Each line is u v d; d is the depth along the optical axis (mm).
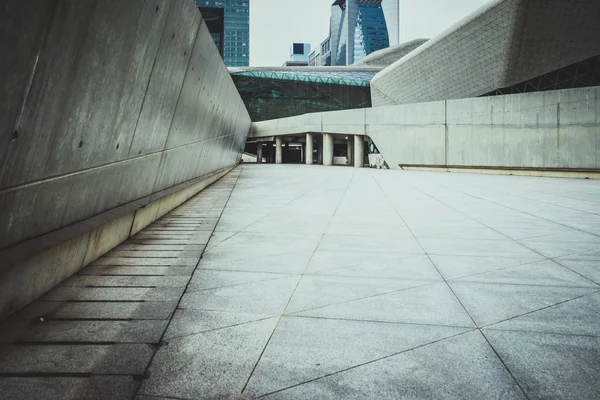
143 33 4473
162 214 8805
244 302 3496
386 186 15070
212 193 13227
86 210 4406
